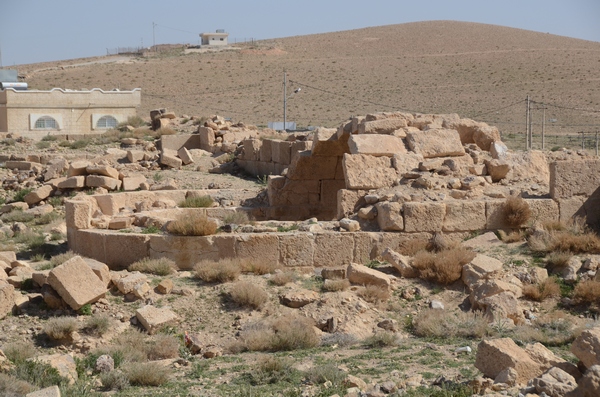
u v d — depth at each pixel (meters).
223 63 98.69
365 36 124.31
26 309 13.16
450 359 10.10
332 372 9.41
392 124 19.05
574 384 7.36
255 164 29.03
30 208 24.94
